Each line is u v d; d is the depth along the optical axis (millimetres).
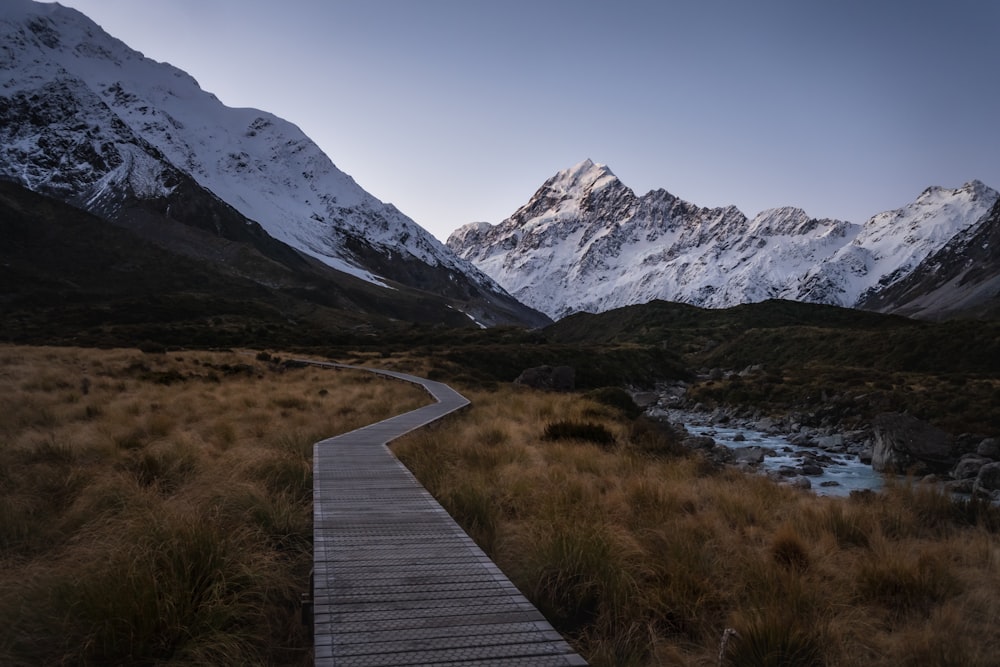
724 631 4504
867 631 5027
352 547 5613
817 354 70875
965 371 52469
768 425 37062
